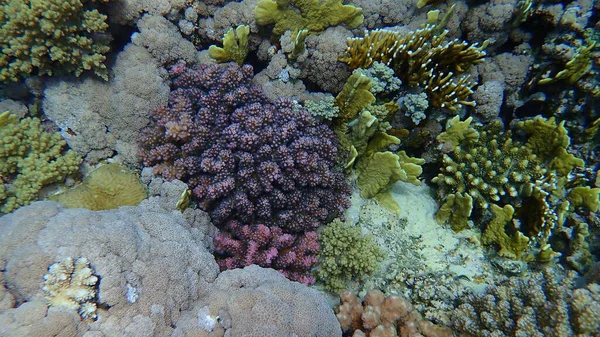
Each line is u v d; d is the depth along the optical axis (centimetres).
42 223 38
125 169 55
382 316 51
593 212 57
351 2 58
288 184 54
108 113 55
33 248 36
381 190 64
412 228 63
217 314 40
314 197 57
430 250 61
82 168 55
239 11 56
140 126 56
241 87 55
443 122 64
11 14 45
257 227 54
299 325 41
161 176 54
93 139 55
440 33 61
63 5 46
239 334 39
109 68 55
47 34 47
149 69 55
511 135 64
